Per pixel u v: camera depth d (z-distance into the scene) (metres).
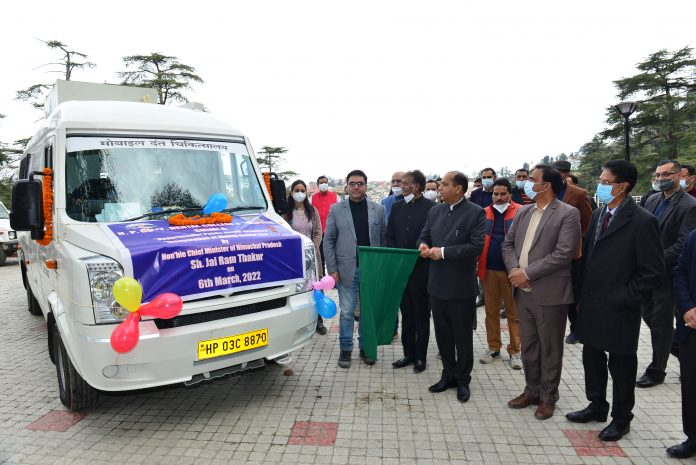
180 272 3.32
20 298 8.87
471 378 4.62
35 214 3.72
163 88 29.62
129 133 4.23
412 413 3.92
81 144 3.99
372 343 4.90
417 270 4.75
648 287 3.25
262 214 4.57
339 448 3.37
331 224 5.12
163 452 3.34
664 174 4.46
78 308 3.21
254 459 3.24
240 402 4.16
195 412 3.98
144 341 3.18
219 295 3.50
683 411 3.22
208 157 4.53
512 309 4.92
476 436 3.54
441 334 4.30
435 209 4.50
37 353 5.66
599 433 3.54
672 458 3.22
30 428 3.72
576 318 3.79
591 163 51.56
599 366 3.67
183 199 4.22
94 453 3.34
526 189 3.97
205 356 3.40
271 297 3.77
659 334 4.36
